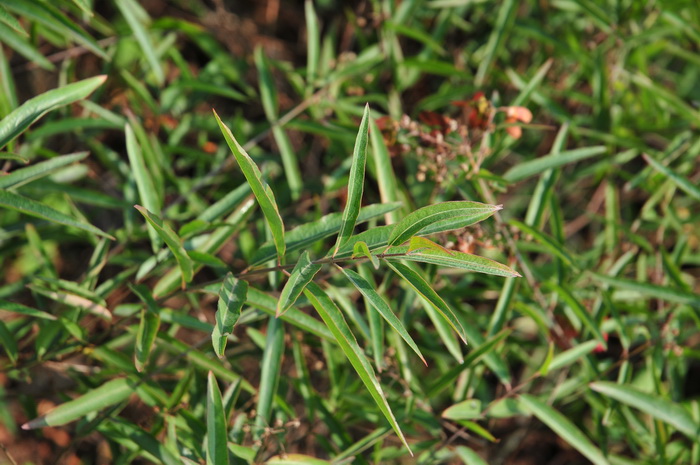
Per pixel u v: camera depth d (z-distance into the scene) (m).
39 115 0.89
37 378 1.21
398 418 0.99
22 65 1.30
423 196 1.10
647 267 1.16
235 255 1.14
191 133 1.29
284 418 1.00
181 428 0.96
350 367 1.08
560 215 1.05
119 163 1.10
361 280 0.84
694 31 1.11
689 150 1.12
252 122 1.33
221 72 1.16
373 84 1.17
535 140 1.28
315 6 1.38
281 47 1.41
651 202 1.11
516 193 1.27
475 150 1.07
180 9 1.37
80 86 0.90
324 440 1.00
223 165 1.10
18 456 1.19
